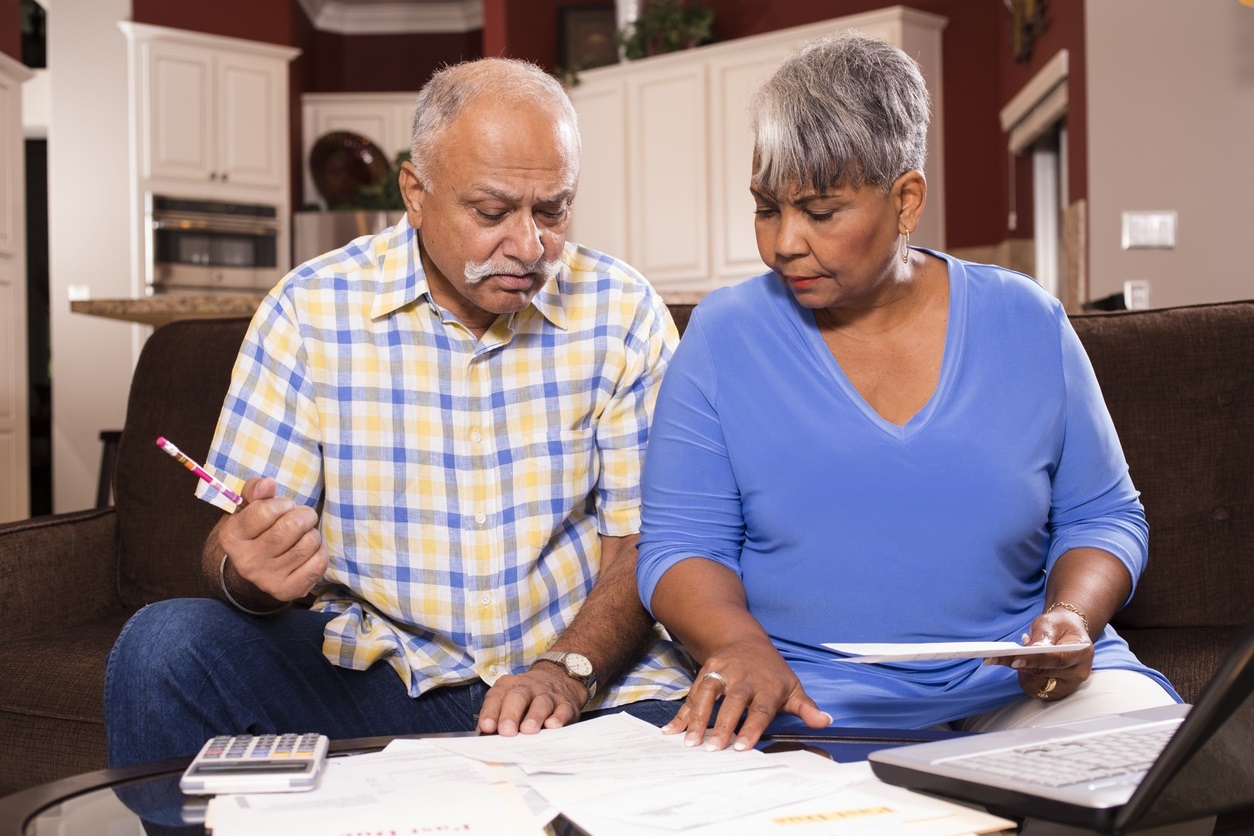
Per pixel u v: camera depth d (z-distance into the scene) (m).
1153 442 1.79
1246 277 4.28
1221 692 0.71
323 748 0.93
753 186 1.20
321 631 1.39
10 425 5.57
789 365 1.31
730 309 1.36
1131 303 4.34
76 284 6.91
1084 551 1.25
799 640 1.30
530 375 1.45
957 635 1.26
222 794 0.85
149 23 6.91
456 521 1.41
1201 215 4.31
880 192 1.17
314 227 7.09
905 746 0.94
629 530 1.48
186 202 6.80
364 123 7.82
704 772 0.90
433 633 1.42
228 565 1.27
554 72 7.16
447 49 8.38
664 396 1.36
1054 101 4.99
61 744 1.58
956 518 1.24
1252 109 4.25
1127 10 4.35
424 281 1.41
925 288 1.32
